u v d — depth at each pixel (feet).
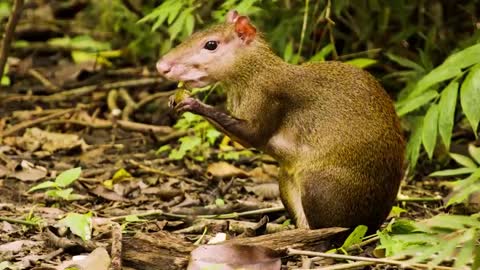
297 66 30.89
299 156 30.37
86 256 28.25
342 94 30.17
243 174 38.99
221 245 26.96
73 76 52.85
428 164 40.75
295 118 30.42
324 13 42.63
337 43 47.78
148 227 32.07
